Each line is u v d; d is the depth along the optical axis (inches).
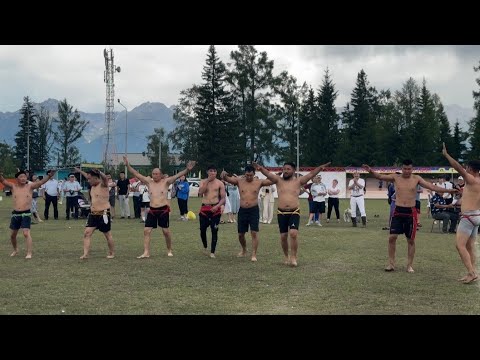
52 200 1001.5
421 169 2308.1
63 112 4192.9
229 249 580.4
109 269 450.6
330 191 988.6
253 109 2800.2
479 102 2466.8
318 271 443.5
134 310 314.3
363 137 3058.6
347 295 352.8
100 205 511.8
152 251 562.6
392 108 3356.3
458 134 3139.8
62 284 386.0
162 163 3718.0
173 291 364.2
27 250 521.0
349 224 931.3
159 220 525.3
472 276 398.0
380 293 359.3
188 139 3287.4
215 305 326.0
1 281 396.8
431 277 417.7
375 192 2277.3
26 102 3890.3
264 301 336.2
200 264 478.6
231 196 994.7
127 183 1037.8
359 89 3304.6
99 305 325.4
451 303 331.6
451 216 781.3
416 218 444.5
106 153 2810.0
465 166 414.6
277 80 2787.9
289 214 478.3
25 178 518.0
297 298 344.2
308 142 3021.7
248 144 2842.0
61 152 4192.9
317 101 3070.9
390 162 3233.3
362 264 480.7
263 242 644.7
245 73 2763.3
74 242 639.1
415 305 326.3
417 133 3034.0
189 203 1600.6
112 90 2832.2
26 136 3865.7
